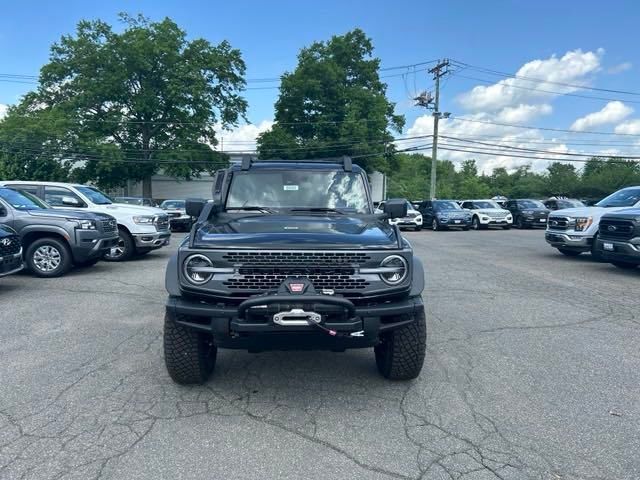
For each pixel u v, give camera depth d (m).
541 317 6.74
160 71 43.75
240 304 3.59
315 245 3.70
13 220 9.35
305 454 3.18
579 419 3.69
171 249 15.02
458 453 3.20
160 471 2.97
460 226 26.81
